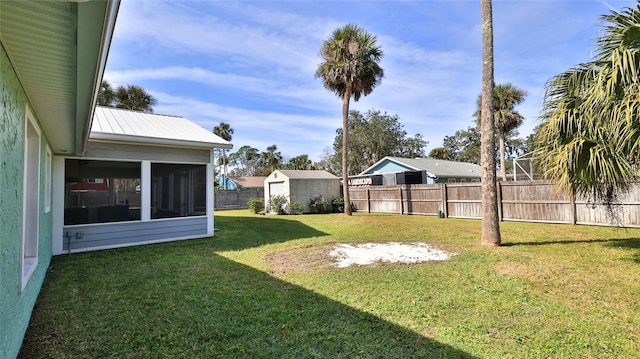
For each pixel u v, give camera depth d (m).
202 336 2.72
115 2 1.44
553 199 9.35
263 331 2.79
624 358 2.26
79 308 3.35
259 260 5.50
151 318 3.09
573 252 5.54
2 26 1.65
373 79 12.39
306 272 4.68
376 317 3.05
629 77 3.60
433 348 2.46
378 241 7.18
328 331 2.78
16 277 2.28
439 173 19.94
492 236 6.34
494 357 2.31
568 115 4.49
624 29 3.72
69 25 1.64
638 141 3.59
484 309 3.19
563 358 2.28
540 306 3.23
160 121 9.05
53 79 2.42
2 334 1.83
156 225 7.30
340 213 14.62
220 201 18.94
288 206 14.60
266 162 42.16
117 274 4.65
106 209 6.72
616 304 3.22
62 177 6.24
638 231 7.50
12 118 2.16
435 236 7.67
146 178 7.22
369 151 30.98
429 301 3.43
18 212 2.36
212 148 8.16
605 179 4.27
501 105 17.95
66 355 2.43
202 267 5.03
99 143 6.65
